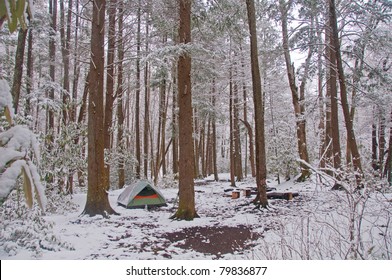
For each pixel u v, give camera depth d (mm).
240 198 13453
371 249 3639
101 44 9852
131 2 11836
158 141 21094
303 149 16219
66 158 10828
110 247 6137
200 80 14133
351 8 12445
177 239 6914
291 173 16859
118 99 17828
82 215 9242
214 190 17797
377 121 17672
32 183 2002
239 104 21406
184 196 9117
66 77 15492
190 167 9164
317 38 13500
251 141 23031
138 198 11227
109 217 9320
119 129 17422
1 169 1920
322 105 16109
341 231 4680
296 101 16344
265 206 10312
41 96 11492
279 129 20469
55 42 15180
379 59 16203
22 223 6094
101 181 9570
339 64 11742
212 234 7348
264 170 10609
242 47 19172
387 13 11961
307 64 14195
